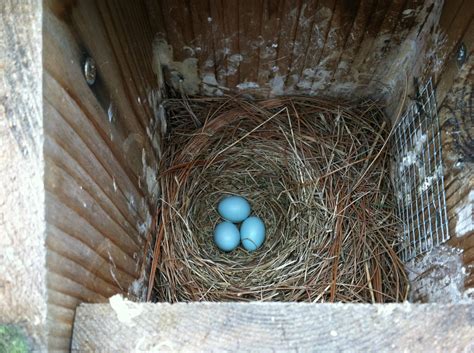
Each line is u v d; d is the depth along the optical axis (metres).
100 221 0.15
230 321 0.12
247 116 0.25
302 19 0.20
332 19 0.20
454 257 0.17
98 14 0.15
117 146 0.17
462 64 0.17
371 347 0.12
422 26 0.20
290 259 0.24
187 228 0.23
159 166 0.23
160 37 0.22
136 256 0.19
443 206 0.18
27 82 0.11
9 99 0.11
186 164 0.24
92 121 0.14
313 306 0.12
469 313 0.12
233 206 0.25
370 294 0.22
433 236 0.19
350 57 0.22
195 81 0.24
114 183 0.16
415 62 0.21
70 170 0.13
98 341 0.12
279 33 0.21
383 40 0.21
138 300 0.19
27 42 0.11
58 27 0.12
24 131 0.11
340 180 0.24
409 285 0.21
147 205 0.21
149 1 0.20
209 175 0.25
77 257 0.13
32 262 0.11
